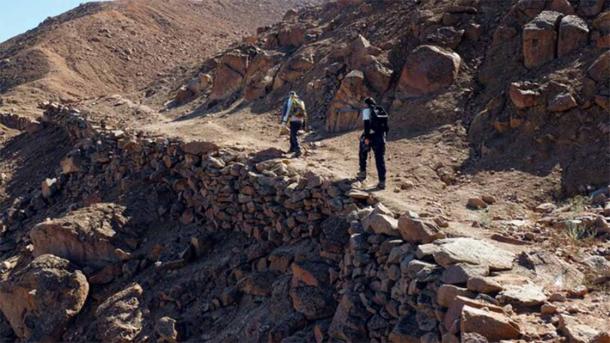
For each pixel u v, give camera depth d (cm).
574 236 696
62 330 1116
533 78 1126
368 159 1134
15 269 1374
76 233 1231
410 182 980
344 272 766
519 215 833
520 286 549
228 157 1247
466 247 623
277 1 5984
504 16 1361
